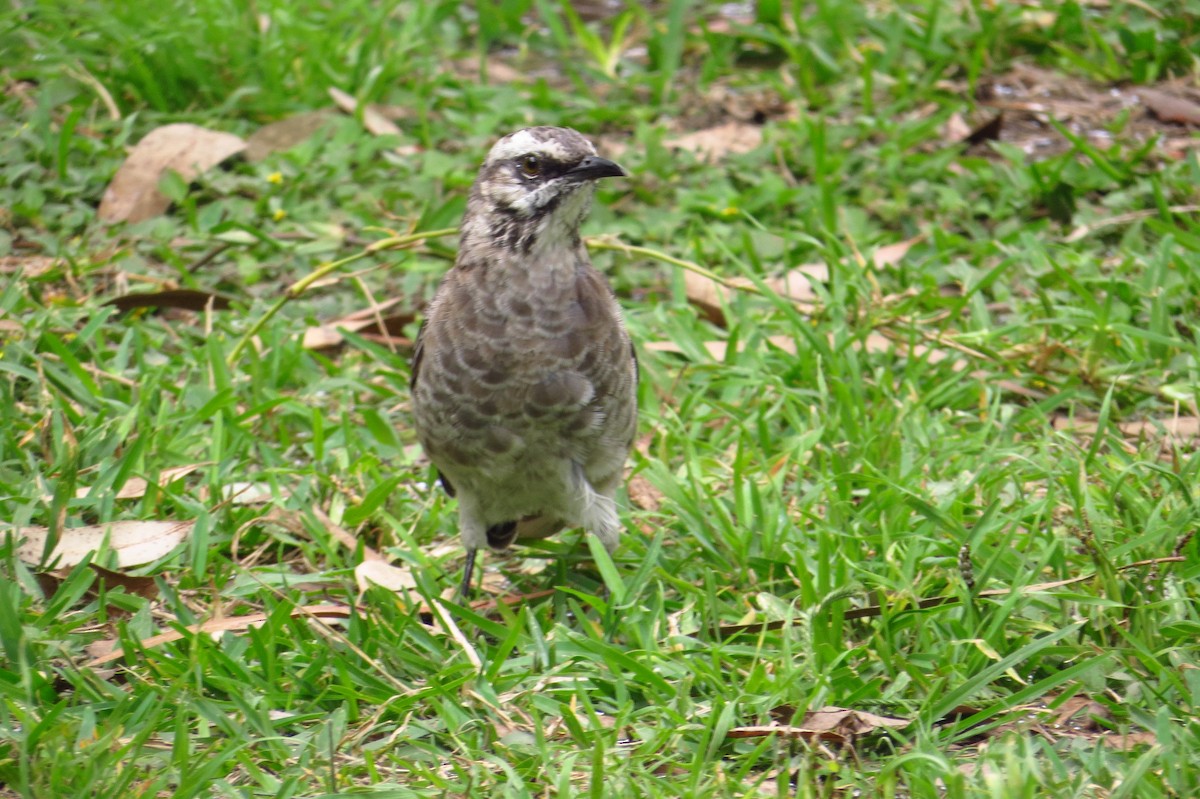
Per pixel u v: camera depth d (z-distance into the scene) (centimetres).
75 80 1417
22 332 1060
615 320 849
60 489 863
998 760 673
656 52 1557
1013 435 997
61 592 806
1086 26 1520
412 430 1066
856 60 1512
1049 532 821
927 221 1281
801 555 805
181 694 724
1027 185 1285
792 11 1594
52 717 688
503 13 1652
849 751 694
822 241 1255
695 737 708
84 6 1459
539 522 912
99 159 1330
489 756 692
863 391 1042
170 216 1293
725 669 772
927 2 1579
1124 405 1043
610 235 1179
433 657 782
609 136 1441
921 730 696
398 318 1161
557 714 730
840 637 766
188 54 1443
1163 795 643
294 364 1084
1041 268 1176
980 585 772
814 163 1336
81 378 1018
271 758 701
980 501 910
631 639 801
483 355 825
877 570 838
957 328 1136
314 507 939
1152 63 1462
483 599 902
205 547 852
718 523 891
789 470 973
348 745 704
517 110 1455
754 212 1284
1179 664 734
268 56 1446
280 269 1240
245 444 991
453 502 974
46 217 1254
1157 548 814
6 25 1446
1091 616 774
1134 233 1206
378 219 1286
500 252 828
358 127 1387
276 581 853
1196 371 1006
